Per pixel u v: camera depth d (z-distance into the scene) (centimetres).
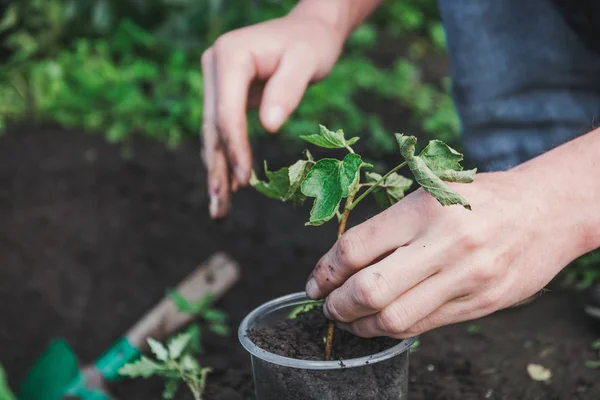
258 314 138
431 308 114
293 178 120
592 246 122
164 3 424
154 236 285
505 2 221
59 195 305
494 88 228
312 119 380
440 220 111
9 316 247
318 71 189
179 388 183
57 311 249
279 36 182
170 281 261
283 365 120
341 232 125
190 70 407
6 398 133
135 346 205
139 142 350
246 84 176
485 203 114
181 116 360
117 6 436
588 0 210
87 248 277
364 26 507
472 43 226
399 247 114
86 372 195
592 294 201
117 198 304
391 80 450
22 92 378
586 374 169
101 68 389
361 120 385
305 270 262
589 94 230
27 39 416
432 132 368
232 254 273
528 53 224
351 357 127
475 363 178
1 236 281
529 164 126
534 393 164
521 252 115
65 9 426
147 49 432
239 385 180
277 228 290
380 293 111
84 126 365
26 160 329
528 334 191
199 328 223
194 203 304
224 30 437
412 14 575
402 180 132
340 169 111
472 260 111
